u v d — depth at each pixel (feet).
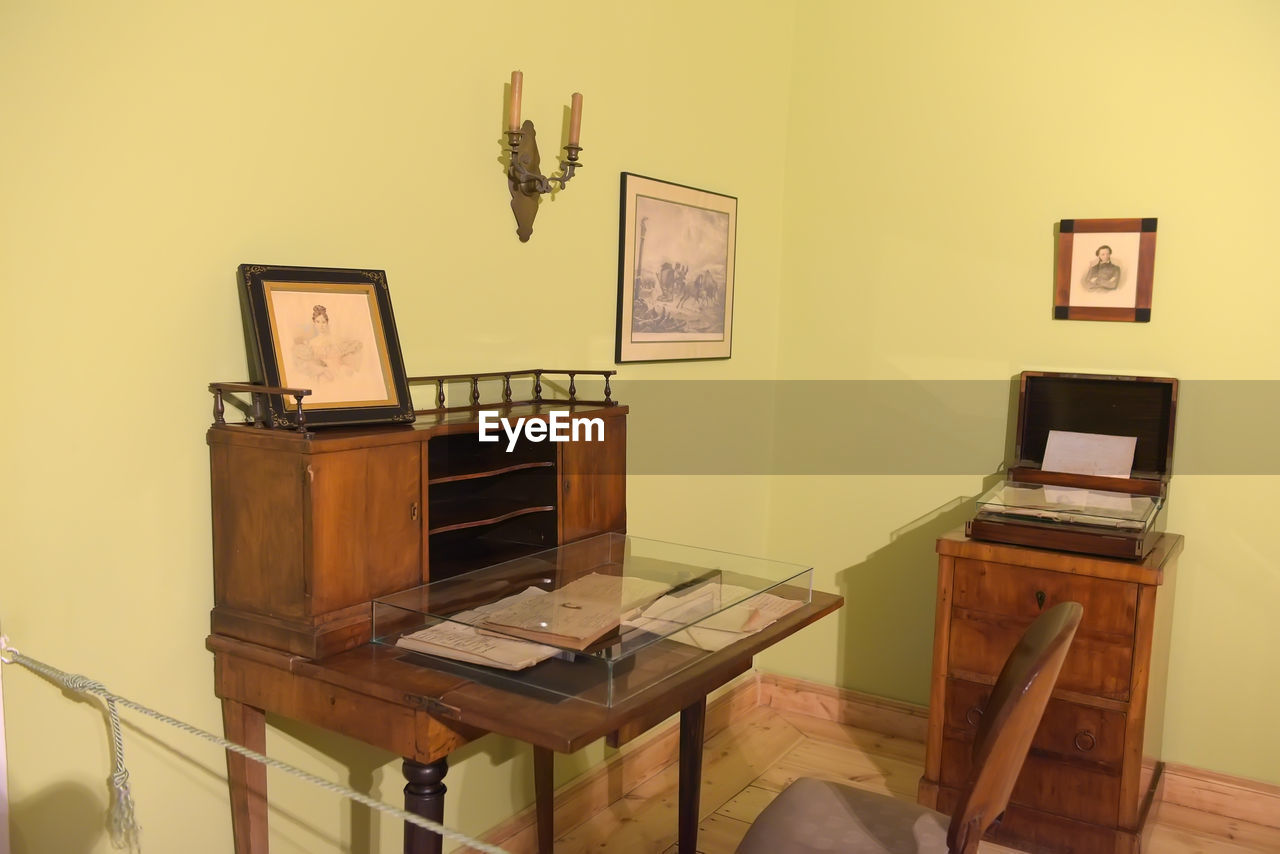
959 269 12.10
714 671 6.24
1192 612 11.03
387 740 5.83
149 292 6.28
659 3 10.53
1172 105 10.84
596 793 10.40
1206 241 10.77
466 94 8.36
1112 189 11.21
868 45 12.42
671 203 10.94
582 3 9.50
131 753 6.38
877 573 12.84
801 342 13.14
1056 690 9.66
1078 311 11.39
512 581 7.17
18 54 5.56
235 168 6.69
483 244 8.66
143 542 6.36
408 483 6.78
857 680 13.03
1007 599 9.91
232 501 6.49
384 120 7.69
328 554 6.23
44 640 5.91
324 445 6.12
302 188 7.13
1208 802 10.92
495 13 8.57
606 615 6.34
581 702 5.60
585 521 8.45
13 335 5.65
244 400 6.88
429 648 6.09
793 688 13.32
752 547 13.29
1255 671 10.78
